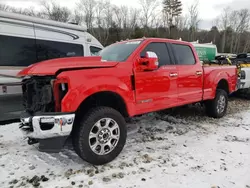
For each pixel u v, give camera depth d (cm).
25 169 300
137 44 381
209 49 1527
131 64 344
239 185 262
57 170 297
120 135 324
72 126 279
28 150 361
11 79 486
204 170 295
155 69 373
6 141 401
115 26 4316
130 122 509
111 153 315
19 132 446
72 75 279
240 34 5503
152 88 370
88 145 293
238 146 373
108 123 312
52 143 277
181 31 4881
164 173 287
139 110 355
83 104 319
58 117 268
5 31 482
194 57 477
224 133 440
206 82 493
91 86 290
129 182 268
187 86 443
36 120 269
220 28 5700
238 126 489
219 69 539
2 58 476
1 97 469
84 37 652
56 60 301
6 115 480
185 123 507
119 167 303
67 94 273
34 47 533
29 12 3781
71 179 274
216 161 320
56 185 262
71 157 334
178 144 383
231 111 638
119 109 350
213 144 382
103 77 304
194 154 343
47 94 285
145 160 323
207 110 552
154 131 450
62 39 593
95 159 300
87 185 262
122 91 325
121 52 378
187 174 285
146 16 4681
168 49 419
